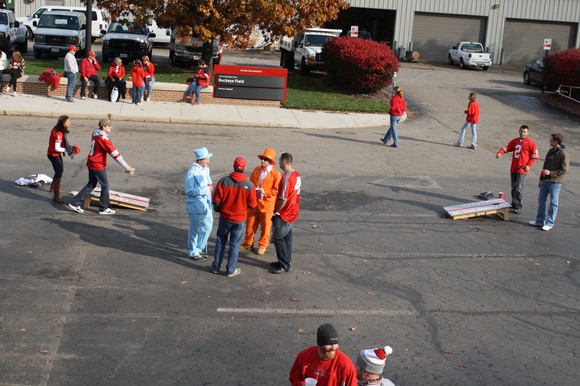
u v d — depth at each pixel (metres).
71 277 10.13
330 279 10.74
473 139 21.50
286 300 9.87
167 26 28.39
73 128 20.42
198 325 8.92
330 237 12.68
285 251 10.76
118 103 23.88
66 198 13.84
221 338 8.62
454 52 44.75
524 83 37.22
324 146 20.41
